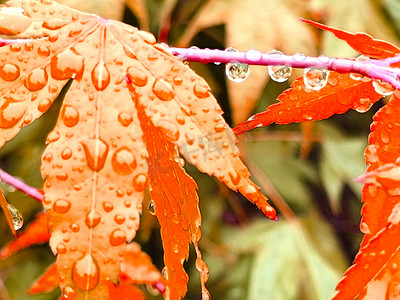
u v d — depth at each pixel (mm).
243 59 270
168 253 256
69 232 248
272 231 465
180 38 431
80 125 254
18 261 449
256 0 396
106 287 246
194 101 259
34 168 439
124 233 248
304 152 422
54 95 258
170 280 255
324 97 281
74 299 246
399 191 249
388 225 251
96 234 248
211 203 464
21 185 301
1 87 258
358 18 409
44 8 266
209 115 258
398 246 251
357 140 524
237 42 391
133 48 262
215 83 442
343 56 398
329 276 454
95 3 363
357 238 608
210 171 254
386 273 251
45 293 442
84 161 251
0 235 440
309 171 518
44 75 259
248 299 450
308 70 274
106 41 263
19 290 439
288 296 441
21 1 266
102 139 253
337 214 618
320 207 615
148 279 332
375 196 263
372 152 273
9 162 474
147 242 477
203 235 455
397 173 248
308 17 402
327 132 516
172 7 391
